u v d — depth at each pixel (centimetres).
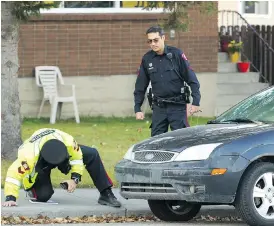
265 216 2619
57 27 5528
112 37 5656
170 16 4128
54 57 5538
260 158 2641
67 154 2864
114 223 2842
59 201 3080
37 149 2891
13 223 2817
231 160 2580
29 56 5472
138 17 5688
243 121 2880
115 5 5653
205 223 2853
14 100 3812
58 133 2906
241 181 2602
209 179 2570
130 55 5700
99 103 5656
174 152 2648
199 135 2716
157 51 3177
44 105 5494
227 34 6209
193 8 5694
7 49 3794
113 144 4434
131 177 2719
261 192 2617
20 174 2912
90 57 5622
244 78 5984
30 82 5469
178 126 3206
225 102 5912
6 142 3788
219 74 5931
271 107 2936
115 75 5675
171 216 2884
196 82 3183
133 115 5716
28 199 3091
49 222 2842
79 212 2934
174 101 3197
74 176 2912
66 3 5547
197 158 2602
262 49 6138
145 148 2734
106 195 3019
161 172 2634
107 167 3738
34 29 5472
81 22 5588
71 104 5559
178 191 2612
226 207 3123
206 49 5850
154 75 3200
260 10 6756
